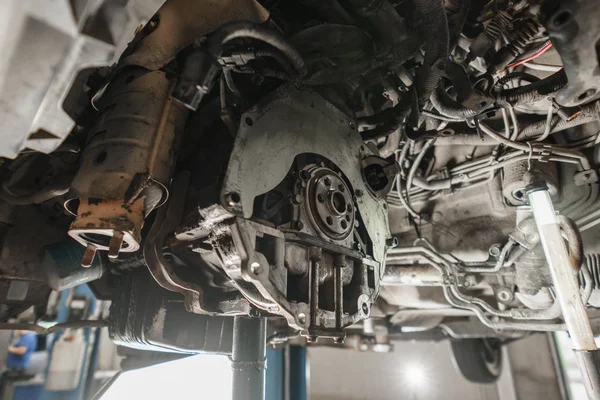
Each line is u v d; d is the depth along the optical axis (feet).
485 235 4.59
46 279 3.27
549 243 3.33
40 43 1.58
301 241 2.45
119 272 3.81
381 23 2.81
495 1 3.14
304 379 7.95
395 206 5.17
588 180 3.84
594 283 3.98
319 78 2.88
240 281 2.34
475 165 4.37
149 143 2.23
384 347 7.02
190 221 2.39
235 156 2.22
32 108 1.79
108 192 2.06
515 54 2.80
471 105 2.95
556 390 12.08
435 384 15.84
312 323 2.34
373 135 3.46
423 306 5.68
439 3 2.38
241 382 3.05
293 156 2.59
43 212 3.52
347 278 2.78
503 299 4.45
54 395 7.91
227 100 2.54
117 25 1.71
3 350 6.44
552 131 3.71
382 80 3.47
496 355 8.37
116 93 2.36
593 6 2.03
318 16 3.32
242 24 2.19
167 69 2.43
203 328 3.68
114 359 10.73
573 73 2.29
